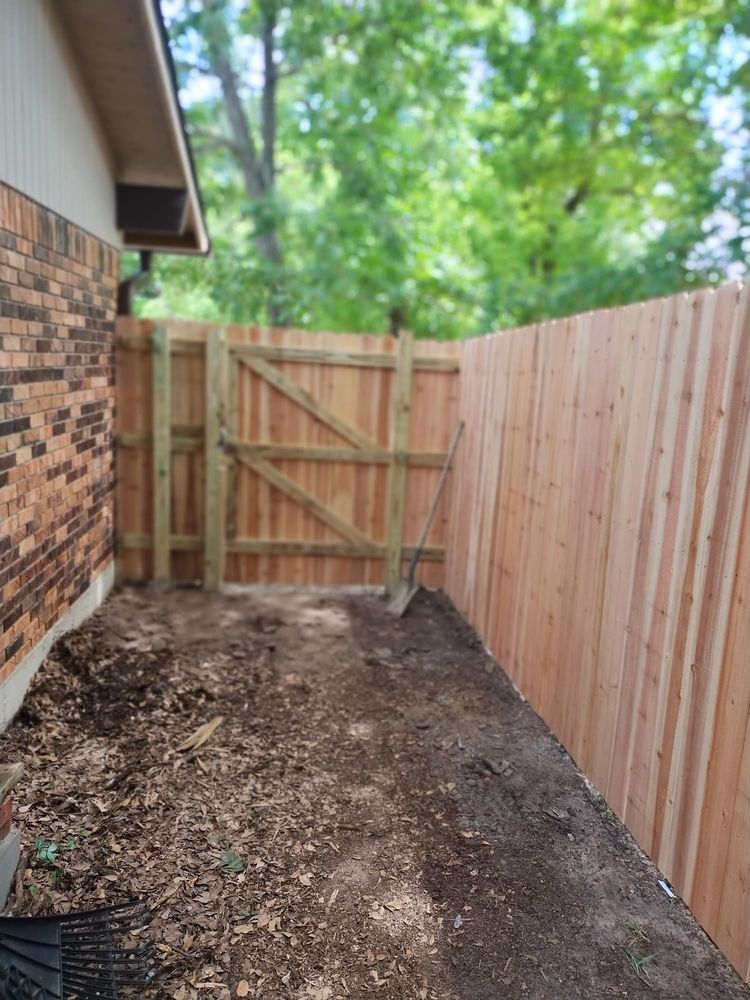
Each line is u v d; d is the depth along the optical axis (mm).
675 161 12766
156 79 4320
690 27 12805
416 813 2939
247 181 12602
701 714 2318
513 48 12062
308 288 10875
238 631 4934
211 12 10734
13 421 3186
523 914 2387
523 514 4160
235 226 14344
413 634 5117
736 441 2176
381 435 5914
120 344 5512
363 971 2125
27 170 3338
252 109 15031
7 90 3080
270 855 2619
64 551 4070
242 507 5934
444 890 2486
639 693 2746
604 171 14758
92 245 4609
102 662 4000
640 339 2820
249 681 4109
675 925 2359
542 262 15898
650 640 2672
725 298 2262
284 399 5805
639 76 13836
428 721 3777
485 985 2100
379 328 13727
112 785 2971
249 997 2008
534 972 2150
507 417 4531
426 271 13836
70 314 4102
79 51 4102
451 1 12227
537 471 3941
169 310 13000
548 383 3812
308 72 12227
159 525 5742
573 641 3398
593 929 2330
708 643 2289
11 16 3127
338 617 5383
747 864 2068
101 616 4848
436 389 5871
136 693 3766
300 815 2881
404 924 2316
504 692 4195
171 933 2211
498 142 14547
